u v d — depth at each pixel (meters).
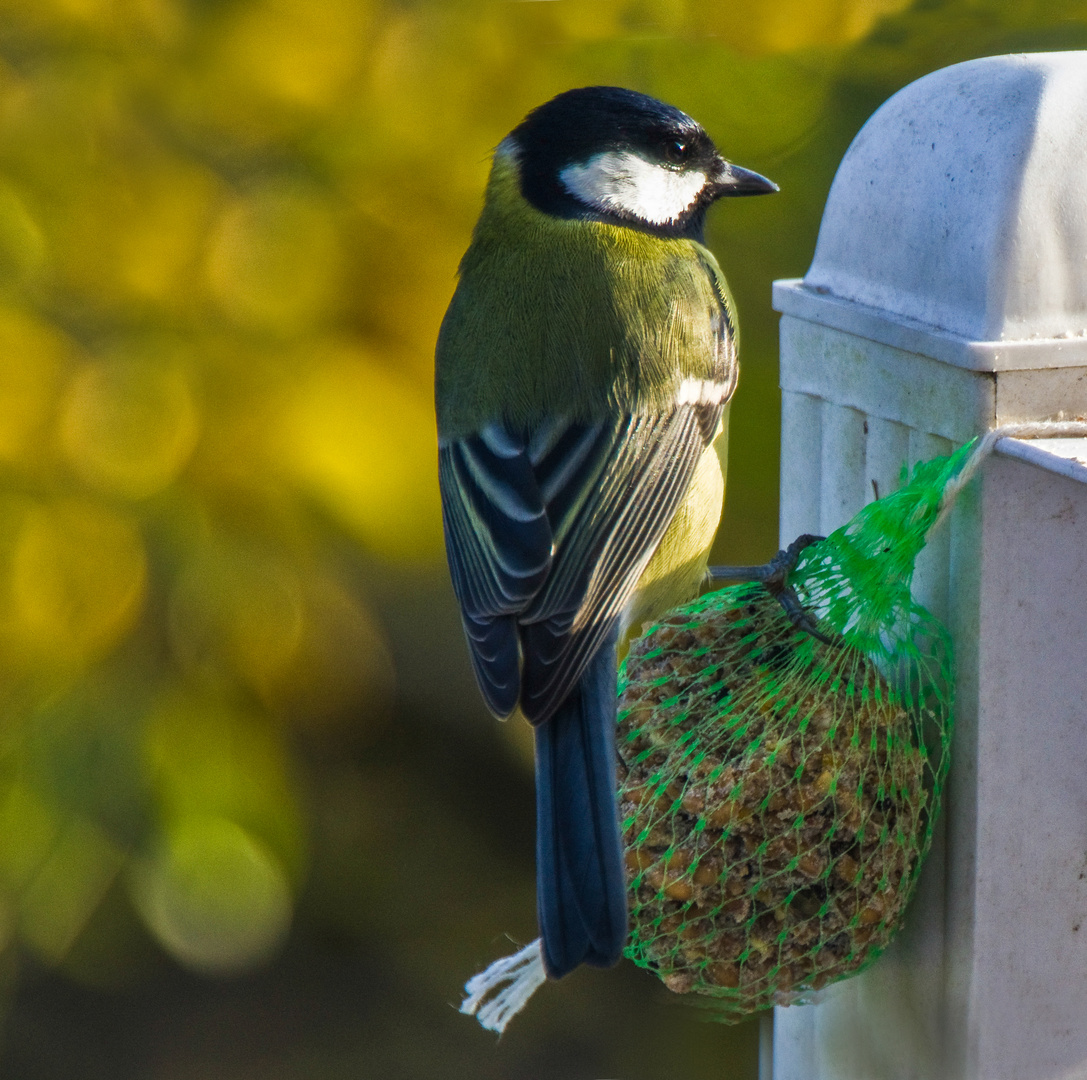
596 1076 10.72
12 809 7.05
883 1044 4.92
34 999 11.80
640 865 4.71
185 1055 11.41
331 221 6.86
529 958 4.86
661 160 6.45
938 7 7.82
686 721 4.89
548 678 5.07
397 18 6.80
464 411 5.84
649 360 5.80
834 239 4.90
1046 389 4.16
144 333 6.85
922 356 4.37
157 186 6.67
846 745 4.58
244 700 7.33
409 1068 11.07
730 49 7.29
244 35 6.69
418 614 10.88
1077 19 7.89
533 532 5.45
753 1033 10.78
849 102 8.11
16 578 6.52
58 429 6.59
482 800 11.59
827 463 4.94
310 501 7.14
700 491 5.96
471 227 6.95
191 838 7.04
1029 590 4.29
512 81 6.91
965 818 4.45
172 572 7.15
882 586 4.52
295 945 11.81
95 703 7.14
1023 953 4.48
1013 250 4.12
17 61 6.81
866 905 4.58
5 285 6.63
